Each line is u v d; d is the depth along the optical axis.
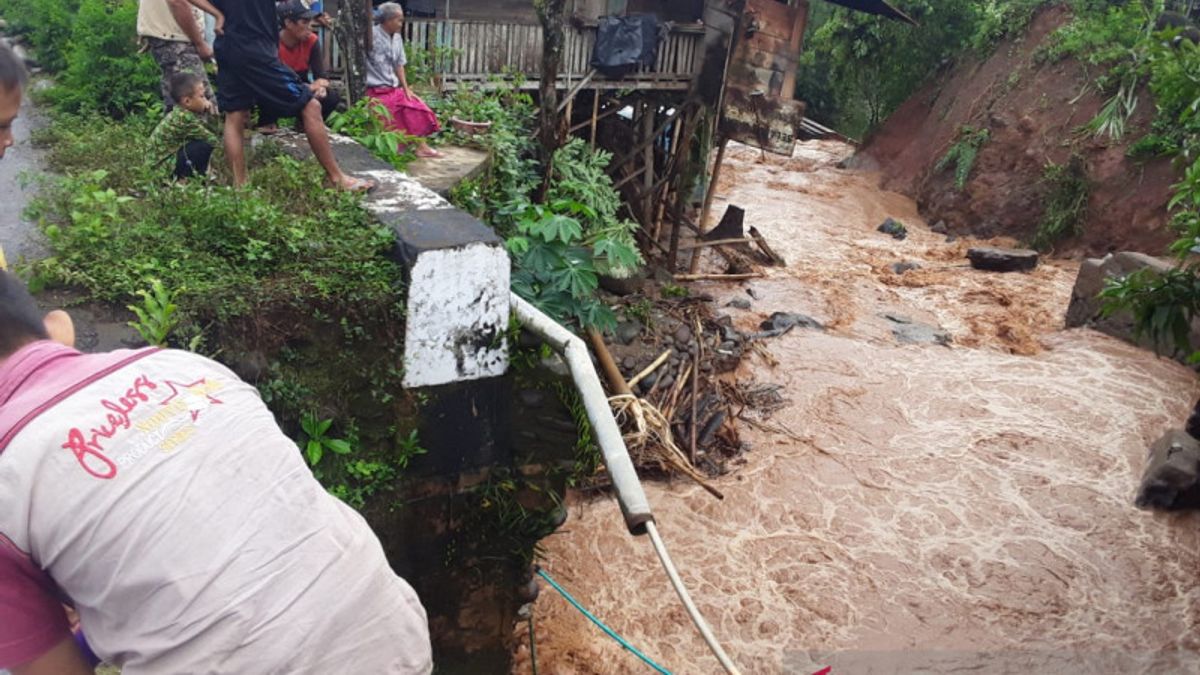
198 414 1.87
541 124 9.97
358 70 8.17
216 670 1.72
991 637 8.23
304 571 1.83
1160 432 11.48
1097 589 8.84
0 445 1.71
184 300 3.65
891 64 25.67
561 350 3.96
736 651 8.00
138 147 5.80
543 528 4.66
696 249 16.06
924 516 9.83
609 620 8.27
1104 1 20.70
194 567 1.72
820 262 17.50
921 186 22.53
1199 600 8.70
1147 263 13.28
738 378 12.05
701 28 15.15
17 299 1.92
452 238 4.09
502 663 4.94
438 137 8.02
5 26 9.98
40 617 1.73
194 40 6.68
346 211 4.52
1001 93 21.30
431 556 4.49
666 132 16.98
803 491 10.15
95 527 1.68
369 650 1.88
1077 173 18.47
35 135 6.36
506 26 13.55
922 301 15.62
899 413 11.73
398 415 4.13
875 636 8.22
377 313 3.95
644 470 10.20
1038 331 14.41
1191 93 7.32
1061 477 10.54
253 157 5.87
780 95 15.56
